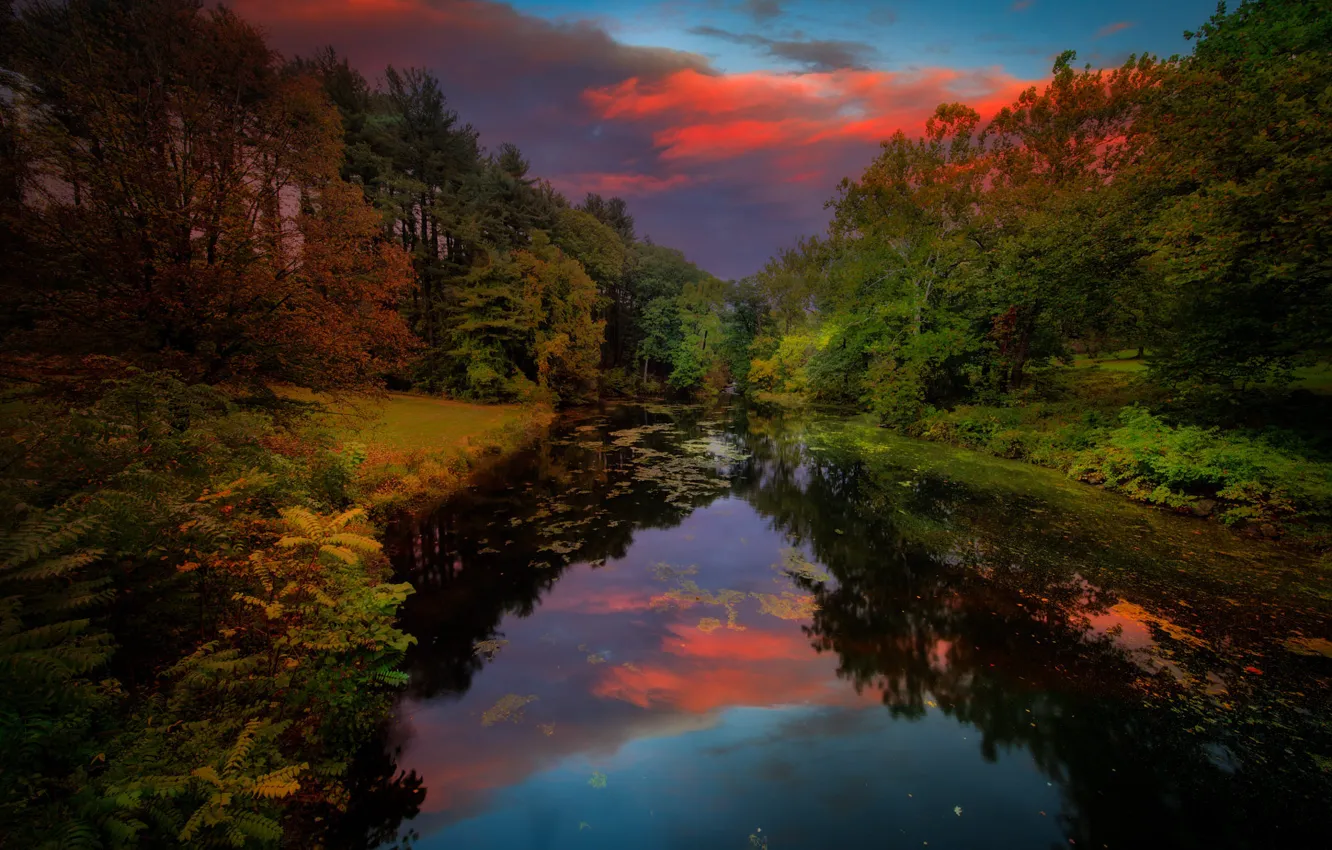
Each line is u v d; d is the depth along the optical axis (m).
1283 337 12.77
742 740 5.64
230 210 8.95
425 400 27.30
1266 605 8.29
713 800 4.83
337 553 4.80
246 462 6.34
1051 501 13.83
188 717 3.88
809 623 8.12
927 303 26.20
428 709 6.04
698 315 50.28
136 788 2.77
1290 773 5.14
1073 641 7.46
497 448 19.45
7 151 7.35
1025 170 25.77
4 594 3.54
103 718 3.54
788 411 36.50
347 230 10.66
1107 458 15.01
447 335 30.39
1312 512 10.41
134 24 8.49
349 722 4.98
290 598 5.00
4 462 4.53
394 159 29.23
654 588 9.35
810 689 6.51
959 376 26.19
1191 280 12.69
